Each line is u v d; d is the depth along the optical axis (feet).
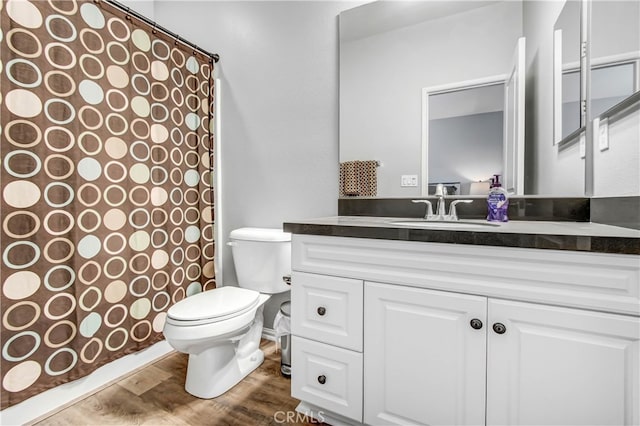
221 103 6.55
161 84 5.42
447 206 4.61
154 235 5.34
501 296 2.62
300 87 5.68
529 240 2.45
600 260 2.28
